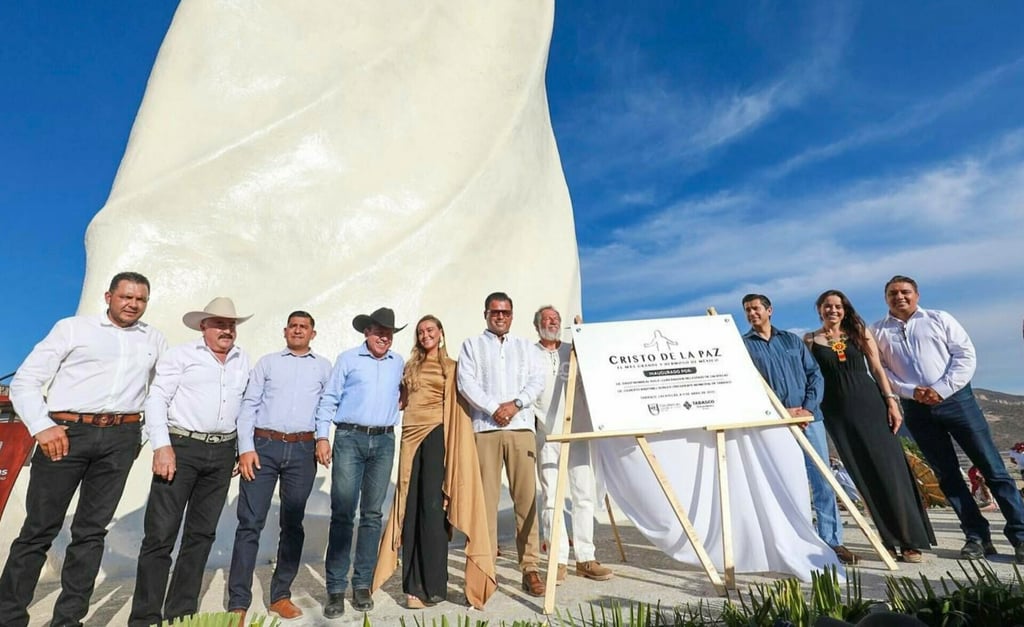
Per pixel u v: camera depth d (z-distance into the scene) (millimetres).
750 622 2287
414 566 3928
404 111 8109
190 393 3746
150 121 7270
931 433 4828
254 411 4000
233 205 6875
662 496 4398
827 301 5129
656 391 4371
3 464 3967
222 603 4164
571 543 5473
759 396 4430
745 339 5191
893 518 4539
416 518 4051
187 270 6516
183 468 3678
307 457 4062
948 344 4773
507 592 4121
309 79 7699
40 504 3395
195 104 7352
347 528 3926
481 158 8367
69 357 3557
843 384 4934
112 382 3590
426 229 7438
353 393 4125
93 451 3518
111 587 4977
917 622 1745
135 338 3744
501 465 4320
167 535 3580
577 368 4539
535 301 8188
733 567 3914
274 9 7938
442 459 4145
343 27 8148
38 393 3412
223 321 3887
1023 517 4355
